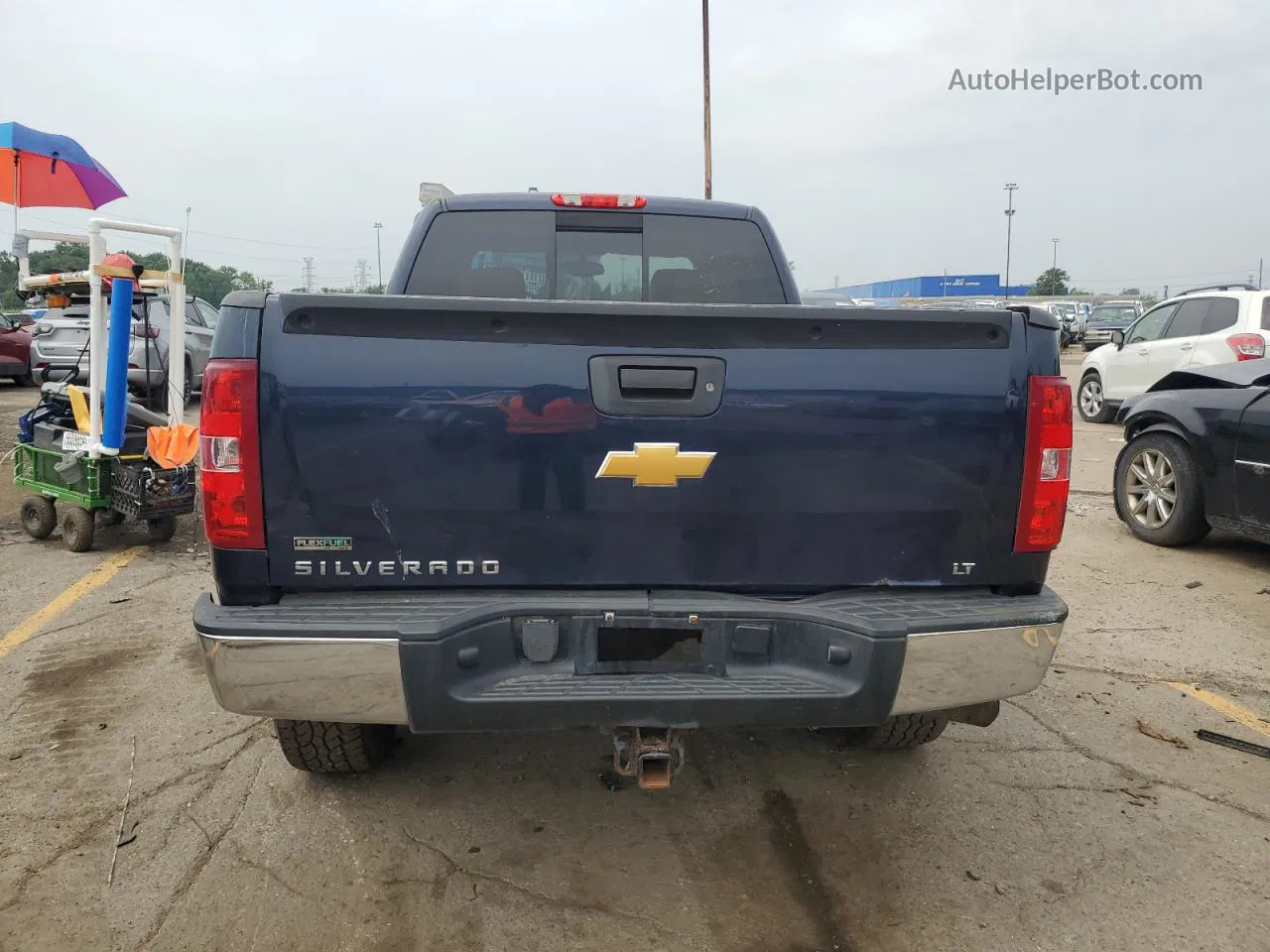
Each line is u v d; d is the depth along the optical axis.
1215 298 11.19
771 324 2.35
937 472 2.44
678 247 3.87
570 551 2.40
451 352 2.30
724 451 2.38
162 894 2.60
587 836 2.92
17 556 6.03
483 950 2.41
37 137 8.69
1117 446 10.96
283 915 2.52
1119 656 4.44
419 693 2.25
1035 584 2.54
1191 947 2.44
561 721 2.30
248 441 2.26
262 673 2.25
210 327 14.42
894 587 2.50
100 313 5.75
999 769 3.38
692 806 3.11
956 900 2.63
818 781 3.28
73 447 5.98
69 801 3.07
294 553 2.33
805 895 2.65
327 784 3.19
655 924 2.52
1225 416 5.71
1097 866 2.79
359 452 2.30
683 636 2.42
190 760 3.35
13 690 3.94
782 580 2.46
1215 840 2.93
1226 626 4.84
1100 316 33.41
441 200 3.78
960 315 2.39
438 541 2.36
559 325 2.31
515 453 2.34
